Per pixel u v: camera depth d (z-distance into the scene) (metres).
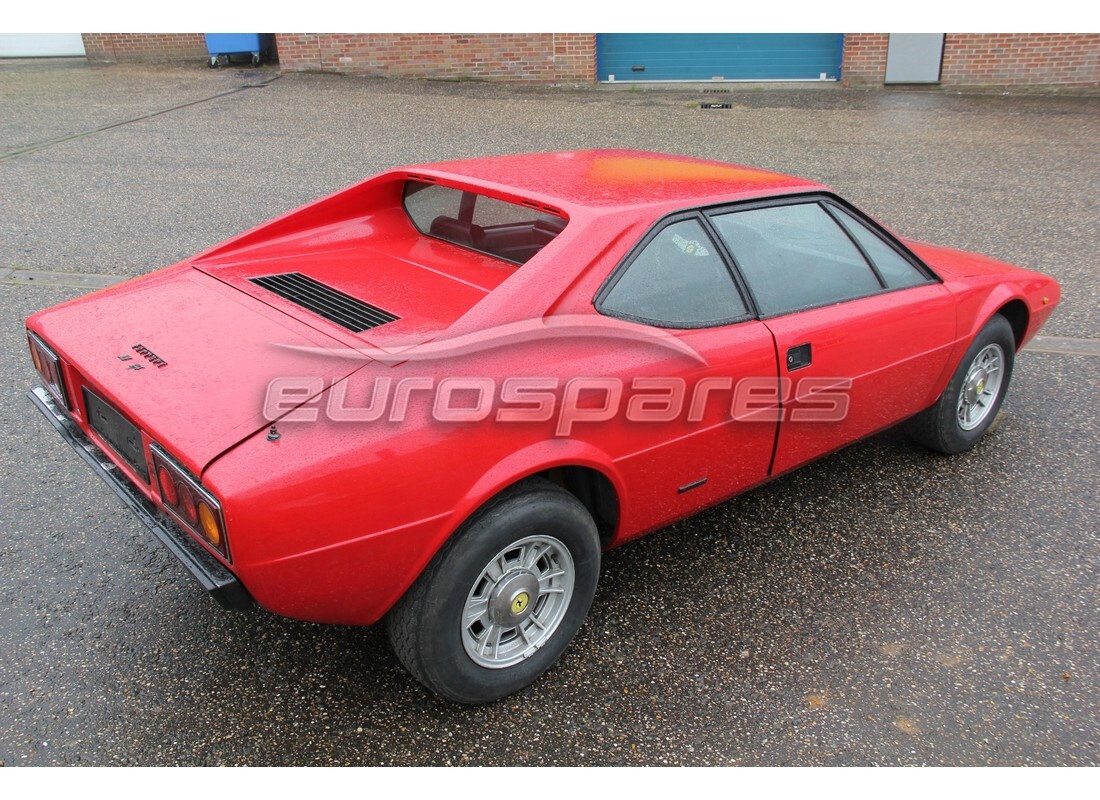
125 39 16.23
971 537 3.55
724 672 2.82
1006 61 13.34
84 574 3.21
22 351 5.00
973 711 2.67
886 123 11.59
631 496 2.80
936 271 3.75
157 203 7.92
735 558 3.42
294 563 2.16
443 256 3.22
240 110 12.07
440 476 2.30
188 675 2.75
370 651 2.88
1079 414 4.59
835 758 2.49
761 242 3.12
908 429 4.11
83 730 2.53
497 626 2.59
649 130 11.17
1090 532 3.59
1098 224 7.66
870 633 3.00
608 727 2.59
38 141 10.22
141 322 2.84
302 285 3.02
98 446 2.78
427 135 10.78
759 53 14.21
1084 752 2.52
